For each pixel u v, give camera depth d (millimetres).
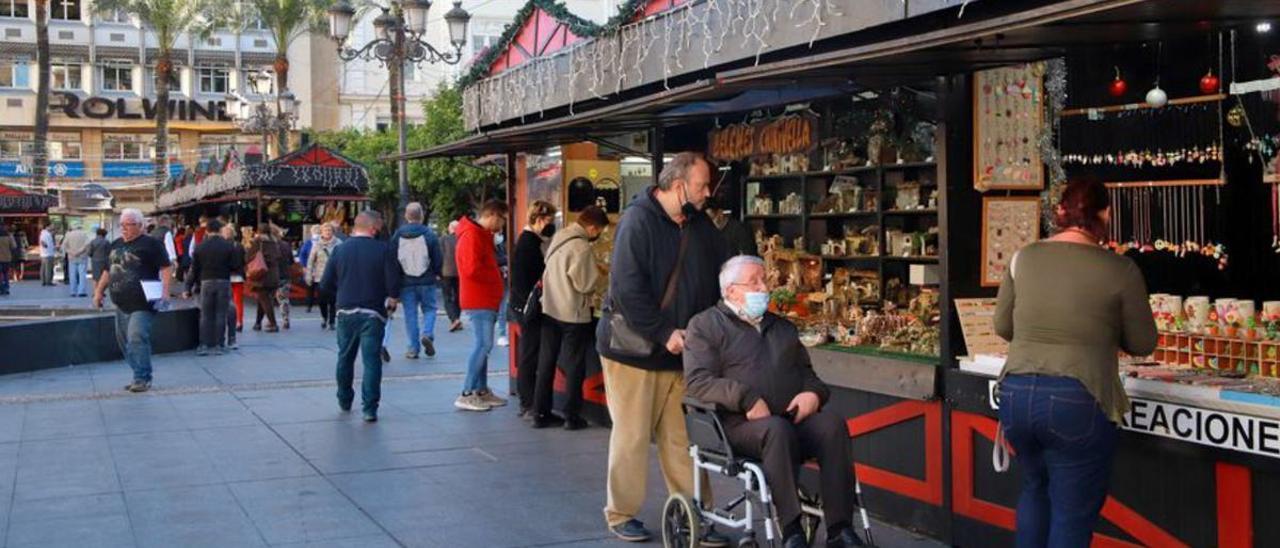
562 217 10805
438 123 30500
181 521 6285
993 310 5703
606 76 8703
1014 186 5820
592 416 9188
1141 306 4199
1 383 11672
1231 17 4520
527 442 8445
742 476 5008
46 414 9742
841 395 6363
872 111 9211
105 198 44094
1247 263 5934
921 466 5816
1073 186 4441
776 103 7754
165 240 21422
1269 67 5262
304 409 9977
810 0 6438
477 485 7117
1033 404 4203
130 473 7438
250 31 54469
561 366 9438
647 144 10234
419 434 8773
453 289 16719
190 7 43688
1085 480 4203
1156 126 5582
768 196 10914
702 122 9984
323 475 7387
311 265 17953
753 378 5059
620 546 5836
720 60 7297
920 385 5672
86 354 13422
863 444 6230
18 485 7102
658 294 5590
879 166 9367
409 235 13570
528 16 10289
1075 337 4184
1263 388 4457
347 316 9391
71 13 52969
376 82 55125
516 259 9352
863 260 9844
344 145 41625
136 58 53969
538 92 9906
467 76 11469
